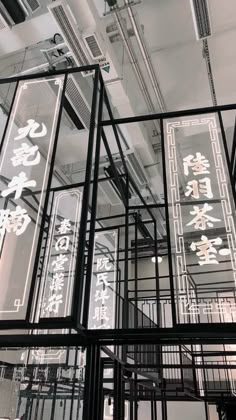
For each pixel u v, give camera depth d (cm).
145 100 535
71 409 378
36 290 297
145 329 240
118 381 341
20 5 365
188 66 496
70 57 445
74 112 489
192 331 227
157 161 629
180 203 282
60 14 351
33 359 403
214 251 258
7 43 404
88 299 257
